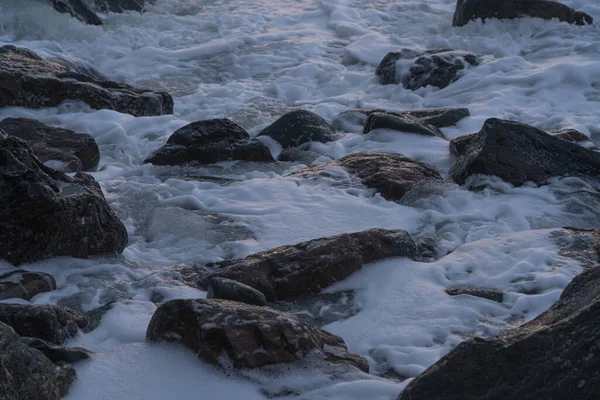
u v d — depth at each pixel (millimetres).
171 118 12516
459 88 14281
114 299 6656
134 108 12867
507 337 4828
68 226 7188
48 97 12453
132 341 5809
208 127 10742
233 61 16531
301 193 9188
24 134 10656
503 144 9555
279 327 5297
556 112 12867
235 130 10781
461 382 4672
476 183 9320
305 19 19438
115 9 19250
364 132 12055
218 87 14977
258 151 10609
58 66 13453
